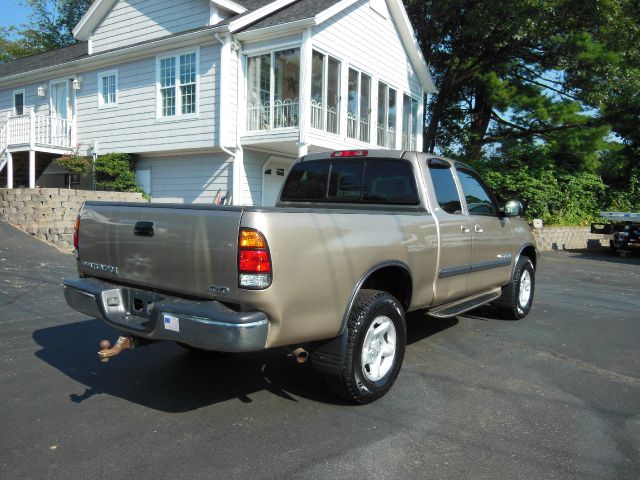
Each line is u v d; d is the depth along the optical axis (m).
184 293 3.38
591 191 21.20
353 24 14.57
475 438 3.33
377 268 3.85
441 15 19.39
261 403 3.84
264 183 14.95
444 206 4.92
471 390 4.17
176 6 15.05
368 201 4.97
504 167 19.55
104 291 3.76
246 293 3.06
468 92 23.41
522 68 21.66
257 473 2.87
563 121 20.16
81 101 17.17
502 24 17.66
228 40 13.45
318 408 3.77
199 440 3.24
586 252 17.66
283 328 3.19
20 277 8.15
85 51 18.70
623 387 4.33
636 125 19.41
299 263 3.23
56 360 4.72
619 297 8.84
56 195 11.96
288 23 12.59
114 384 4.18
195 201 15.10
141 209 3.62
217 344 3.03
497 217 5.97
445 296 4.92
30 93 19.14
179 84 14.69
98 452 3.08
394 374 4.04
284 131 13.16
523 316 6.79
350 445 3.21
